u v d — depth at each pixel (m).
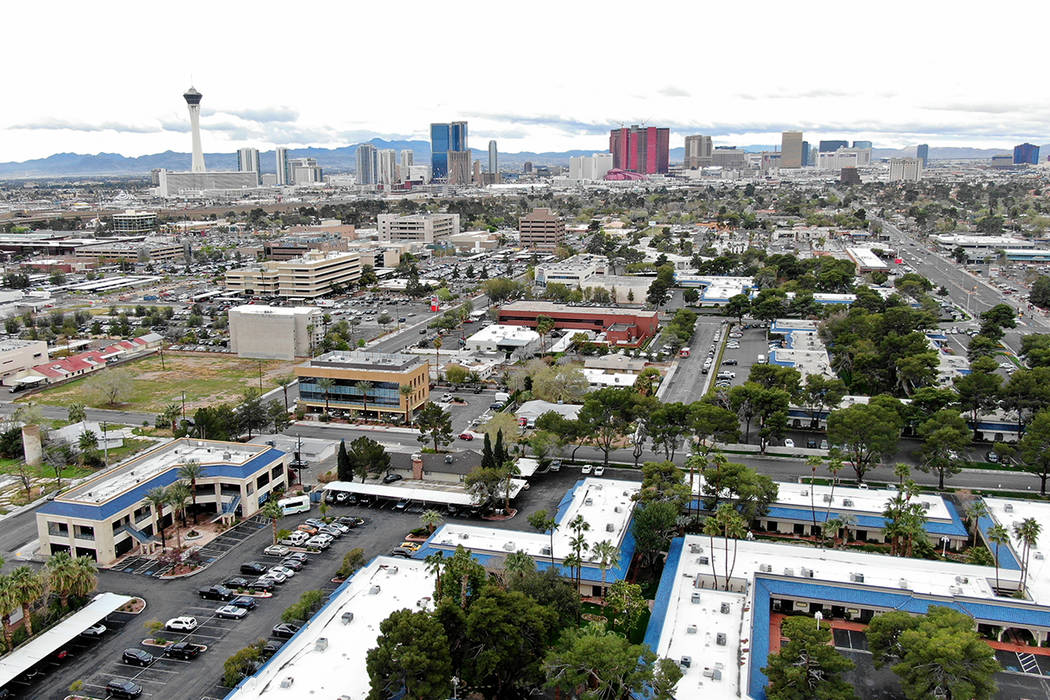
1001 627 118.88
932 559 140.88
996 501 159.25
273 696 98.56
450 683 98.25
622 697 98.50
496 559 133.75
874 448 169.75
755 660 106.25
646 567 142.50
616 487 165.62
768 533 156.50
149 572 142.12
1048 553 138.50
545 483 180.88
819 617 124.38
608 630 120.75
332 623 114.94
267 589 134.38
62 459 188.88
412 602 120.38
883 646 104.81
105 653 117.50
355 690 99.69
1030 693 106.62
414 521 162.88
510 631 101.19
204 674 112.38
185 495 150.62
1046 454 165.62
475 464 182.38
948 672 94.56
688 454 196.38
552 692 107.38
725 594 122.50
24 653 112.12
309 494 175.88
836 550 137.88
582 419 188.38
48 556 147.12
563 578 124.94
